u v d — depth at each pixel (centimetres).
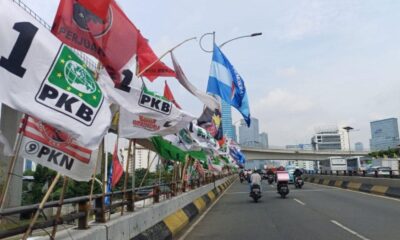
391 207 1764
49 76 500
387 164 6072
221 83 1978
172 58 1340
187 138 1502
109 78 759
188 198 1755
